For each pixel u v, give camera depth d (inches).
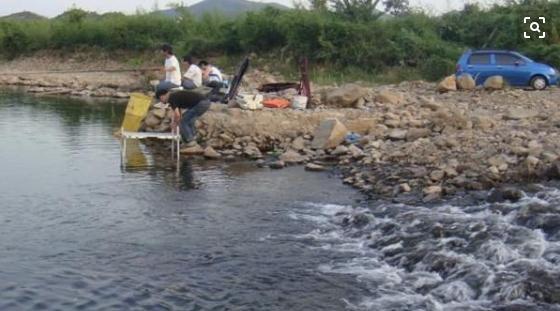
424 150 544.7
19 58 1883.6
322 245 362.0
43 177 510.6
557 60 1142.3
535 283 291.9
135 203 440.5
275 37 1449.3
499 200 424.2
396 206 421.1
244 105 675.4
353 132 636.1
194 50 1534.2
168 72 729.6
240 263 334.3
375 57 1306.6
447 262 319.3
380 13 1448.1
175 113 597.3
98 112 941.8
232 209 428.5
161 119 698.8
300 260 339.3
